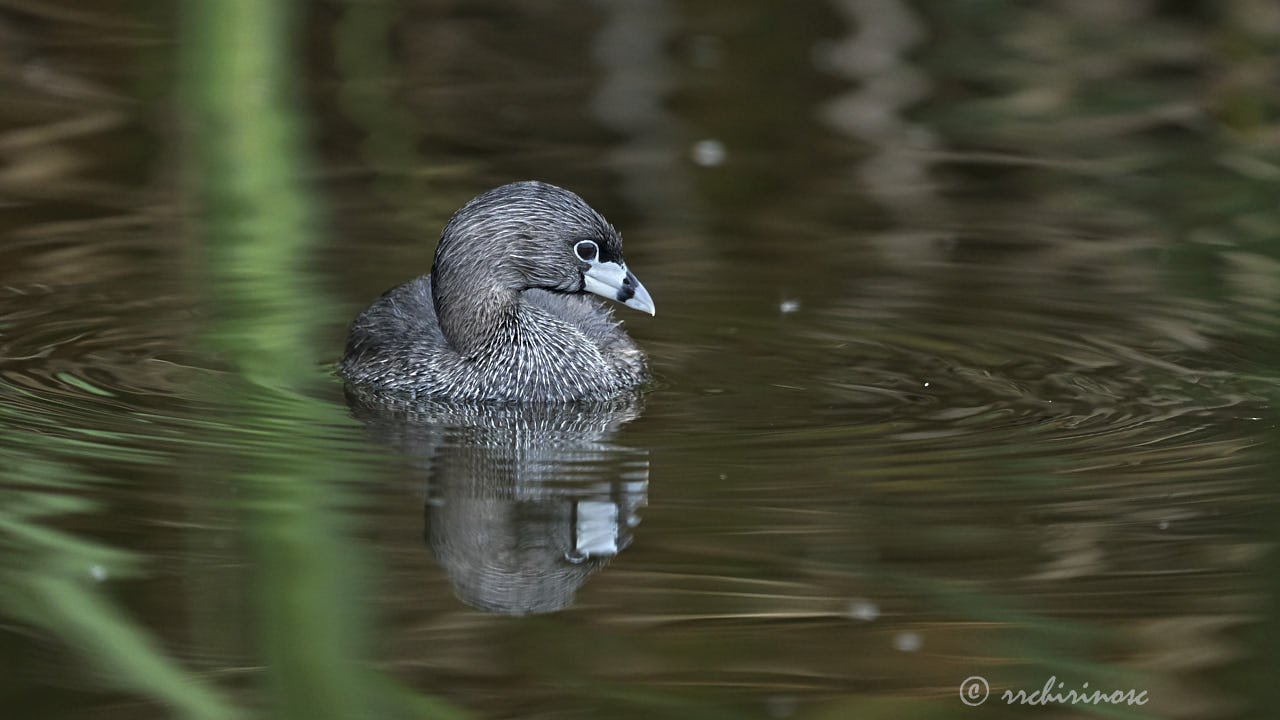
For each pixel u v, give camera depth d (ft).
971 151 63.41
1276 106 68.64
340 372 42.86
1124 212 56.80
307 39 74.90
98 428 37.83
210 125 63.72
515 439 38.52
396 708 26.45
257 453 36.73
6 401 39.27
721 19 79.56
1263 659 27.84
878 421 39.22
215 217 54.60
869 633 28.89
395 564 31.30
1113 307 47.88
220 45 65.72
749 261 51.67
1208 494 34.42
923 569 31.09
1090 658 27.96
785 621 29.27
